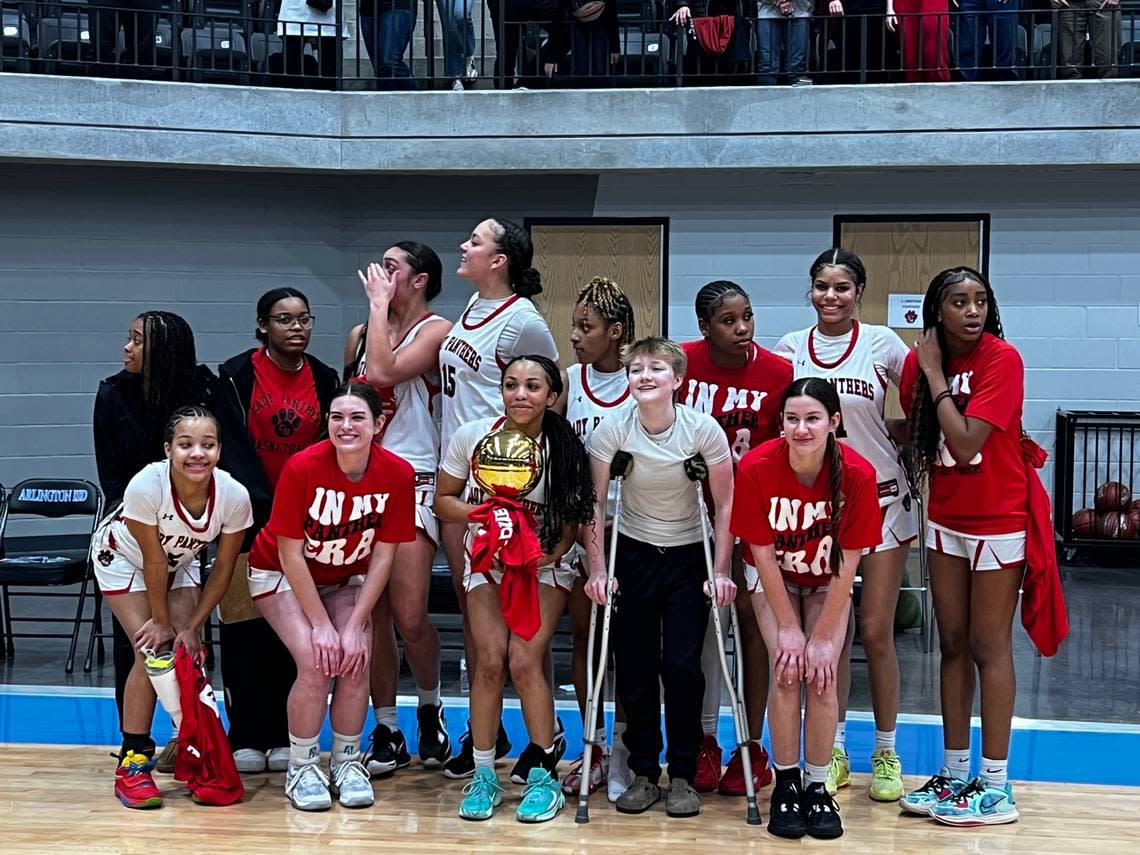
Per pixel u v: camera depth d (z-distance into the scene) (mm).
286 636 4258
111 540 4340
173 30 8867
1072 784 4531
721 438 4152
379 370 4453
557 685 6043
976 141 8805
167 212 9602
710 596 4102
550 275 9844
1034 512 4039
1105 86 8688
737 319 4262
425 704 4691
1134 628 7207
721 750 4598
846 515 3914
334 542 4230
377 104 9156
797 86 8922
